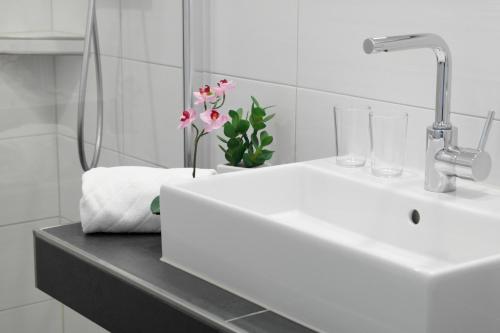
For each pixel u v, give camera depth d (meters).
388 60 1.57
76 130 1.92
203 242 1.33
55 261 1.54
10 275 1.90
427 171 1.38
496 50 1.37
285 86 1.81
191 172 1.62
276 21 1.81
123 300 1.36
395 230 1.40
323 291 1.12
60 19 1.86
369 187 1.44
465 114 1.44
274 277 1.20
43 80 1.86
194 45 2.06
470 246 1.27
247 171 1.51
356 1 1.61
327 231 1.50
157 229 1.57
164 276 1.35
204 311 1.20
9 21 1.80
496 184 1.41
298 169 1.58
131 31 1.96
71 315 1.99
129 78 1.98
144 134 2.01
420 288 0.98
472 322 1.04
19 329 1.93
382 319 1.04
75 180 1.94
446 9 1.44
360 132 1.55
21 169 1.87
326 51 1.70
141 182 1.56
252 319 1.18
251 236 1.23
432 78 1.48
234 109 1.98
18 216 1.88
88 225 1.55
